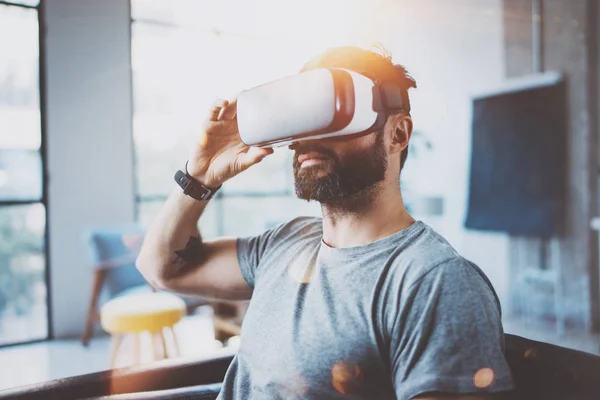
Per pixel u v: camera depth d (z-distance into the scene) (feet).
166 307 9.04
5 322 14.89
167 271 3.92
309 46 17.74
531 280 13.56
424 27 16.67
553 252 13.28
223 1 16.11
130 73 13.91
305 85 2.59
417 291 2.58
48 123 12.94
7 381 10.21
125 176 13.93
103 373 3.72
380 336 2.68
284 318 3.05
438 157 16.55
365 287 2.78
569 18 12.66
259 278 3.48
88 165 13.43
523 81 13.61
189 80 15.58
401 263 2.74
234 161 3.59
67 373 10.61
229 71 16.38
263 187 18.42
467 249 15.65
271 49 17.11
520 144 13.76
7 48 12.60
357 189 2.91
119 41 13.71
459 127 15.70
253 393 3.10
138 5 14.51
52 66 12.92
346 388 2.73
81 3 13.19
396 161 3.08
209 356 3.98
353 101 2.58
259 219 17.71
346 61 3.00
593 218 12.50
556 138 12.94
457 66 15.65
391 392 2.69
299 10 17.47
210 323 13.97
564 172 12.89
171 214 3.80
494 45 14.49
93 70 13.41
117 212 13.84
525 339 3.03
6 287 15.42
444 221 16.42
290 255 3.38
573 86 12.66
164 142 15.55
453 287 2.52
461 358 2.40
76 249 13.33
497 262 14.75
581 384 2.60
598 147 12.52
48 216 13.02
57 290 13.10
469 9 15.14
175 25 15.25
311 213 18.98
